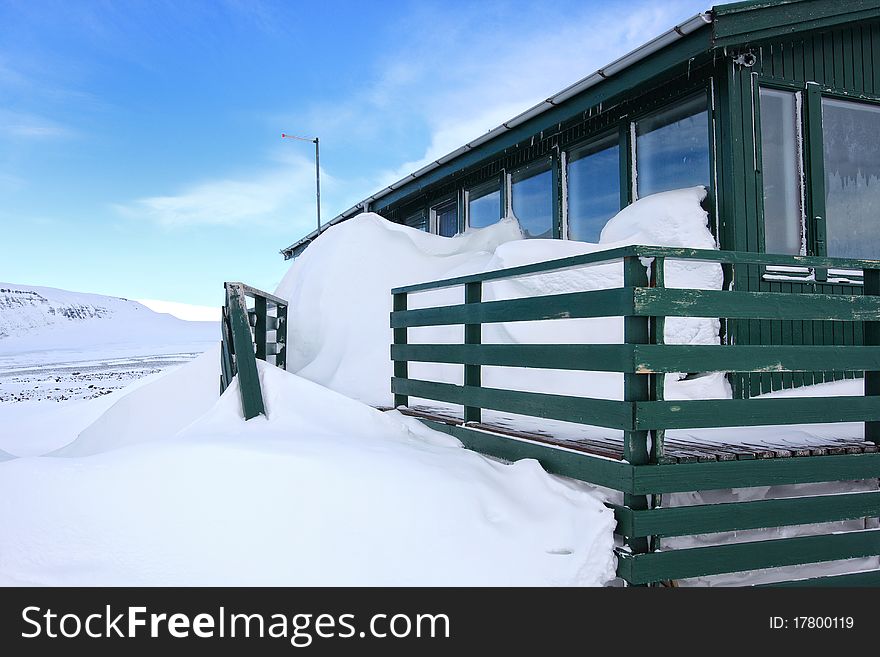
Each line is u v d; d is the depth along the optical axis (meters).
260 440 3.48
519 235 8.80
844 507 3.69
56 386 16.64
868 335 3.96
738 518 3.42
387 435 4.31
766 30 5.61
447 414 5.24
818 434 4.37
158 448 3.17
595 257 3.40
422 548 2.94
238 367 4.39
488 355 4.32
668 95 6.48
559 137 8.12
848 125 6.37
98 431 6.48
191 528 2.79
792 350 3.58
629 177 7.02
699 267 5.75
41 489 2.87
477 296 4.59
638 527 3.19
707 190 6.04
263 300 6.46
